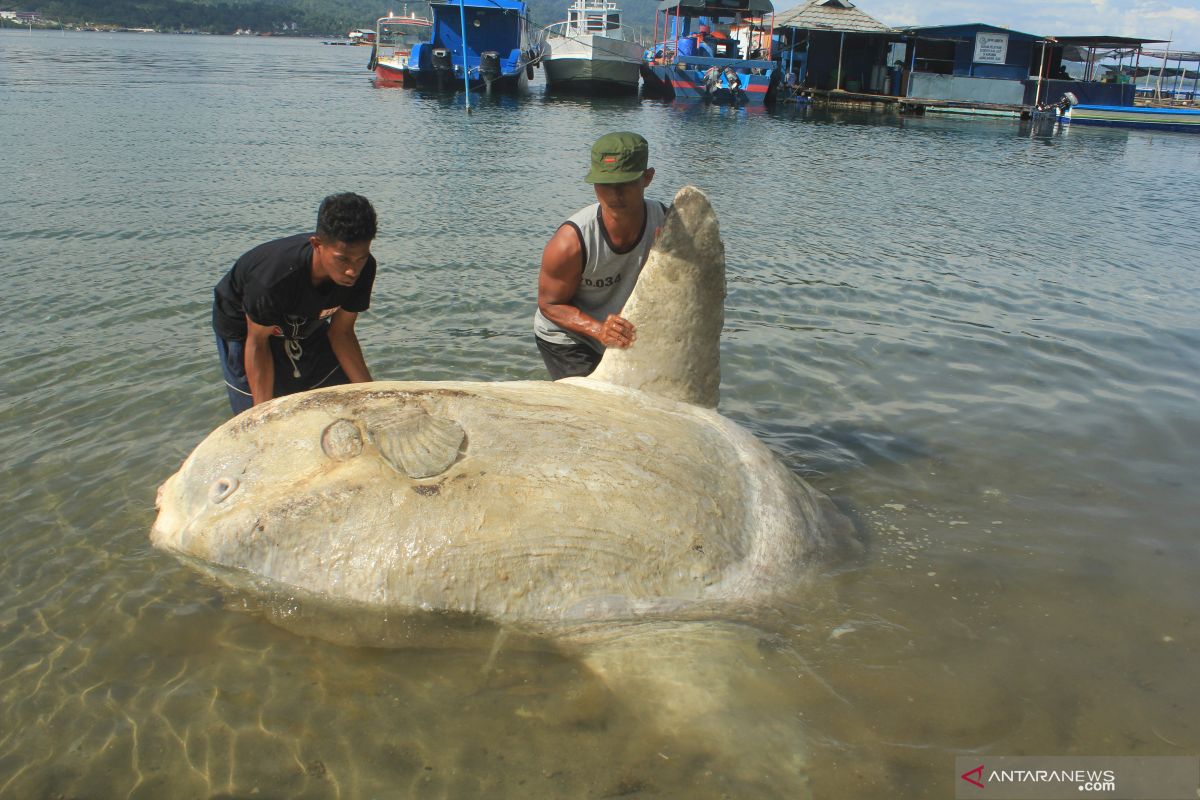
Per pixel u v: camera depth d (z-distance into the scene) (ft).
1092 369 22.77
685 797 9.38
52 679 11.07
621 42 138.62
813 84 146.00
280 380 16.34
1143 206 52.44
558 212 41.65
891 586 12.89
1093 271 34.22
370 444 11.82
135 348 21.86
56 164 48.08
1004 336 25.39
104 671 11.21
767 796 9.37
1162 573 13.43
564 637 11.17
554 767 9.78
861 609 12.29
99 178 44.65
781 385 21.35
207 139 61.87
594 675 10.90
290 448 12.03
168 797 9.50
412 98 114.52
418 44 132.16
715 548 11.80
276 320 14.33
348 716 10.54
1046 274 33.37
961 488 16.15
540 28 166.09
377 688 10.96
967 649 11.57
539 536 11.23
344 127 75.05
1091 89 131.23
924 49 143.23
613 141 14.16
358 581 11.37
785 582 12.35
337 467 11.75
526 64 142.41
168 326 23.48
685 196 13.37
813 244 37.19
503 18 133.59
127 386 19.65
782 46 146.82
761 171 61.72
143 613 12.19
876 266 33.60
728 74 131.13
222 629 11.94
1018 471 16.90
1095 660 11.43
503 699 10.73
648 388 13.94
